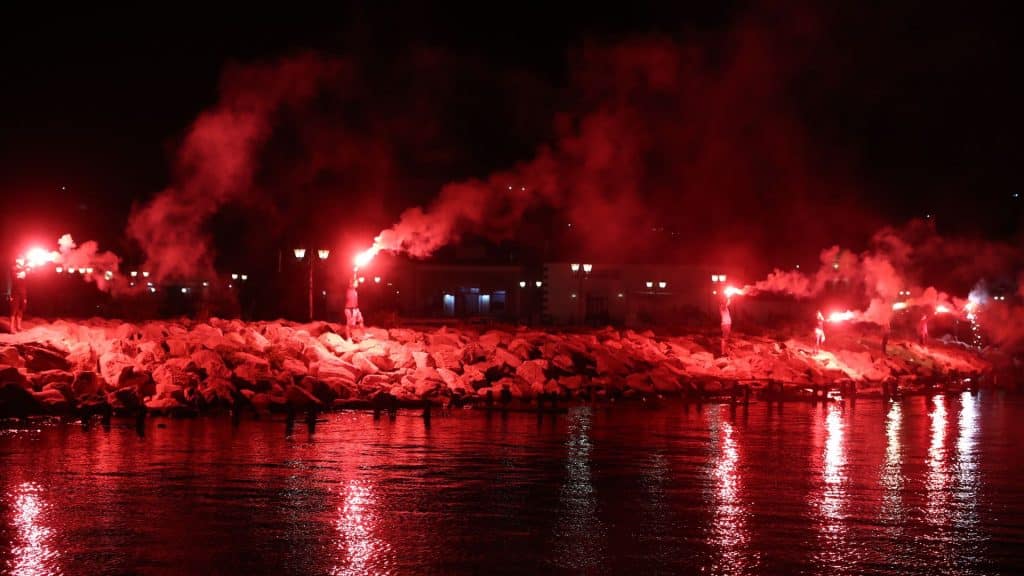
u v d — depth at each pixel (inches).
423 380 1255.5
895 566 527.8
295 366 1218.0
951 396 1612.9
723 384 1520.7
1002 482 761.0
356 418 1084.5
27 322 1296.8
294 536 564.1
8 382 1007.6
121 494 660.7
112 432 936.3
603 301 2561.5
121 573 493.0
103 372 1101.7
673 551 547.2
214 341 1216.2
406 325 1994.3
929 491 722.2
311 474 741.3
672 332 2022.6
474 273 2613.2
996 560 541.0
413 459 818.2
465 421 1084.5
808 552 549.6
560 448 896.3
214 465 770.8
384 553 533.6
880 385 1708.9
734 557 537.3
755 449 913.5
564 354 1459.2
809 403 1413.6
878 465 836.0
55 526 577.0
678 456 862.5
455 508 640.4
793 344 1867.6
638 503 665.6
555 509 644.1
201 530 572.7
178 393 1077.1
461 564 516.7
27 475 720.3
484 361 1380.4
